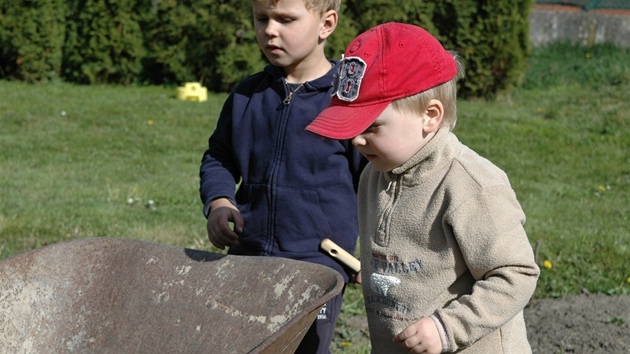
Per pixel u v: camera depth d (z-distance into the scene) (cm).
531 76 1603
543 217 783
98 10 1516
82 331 266
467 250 235
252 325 247
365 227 268
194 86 1415
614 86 1494
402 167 246
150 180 881
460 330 231
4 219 686
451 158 244
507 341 250
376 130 239
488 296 231
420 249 246
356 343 473
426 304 245
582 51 1767
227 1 1495
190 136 1133
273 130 318
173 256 267
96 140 1080
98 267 272
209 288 258
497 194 236
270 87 324
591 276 593
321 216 314
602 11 1897
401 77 236
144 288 266
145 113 1264
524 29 1488
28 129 1121
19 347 260
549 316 515
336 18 322
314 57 320
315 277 242
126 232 663
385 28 246
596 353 462
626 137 1208
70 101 1334
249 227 320
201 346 252
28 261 266
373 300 259
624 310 525
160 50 1531
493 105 1440
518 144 1154
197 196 816
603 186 954
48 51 1534
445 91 243
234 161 329
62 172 902
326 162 314
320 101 317
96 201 776
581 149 1145
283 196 314
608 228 745
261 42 315
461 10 1472
